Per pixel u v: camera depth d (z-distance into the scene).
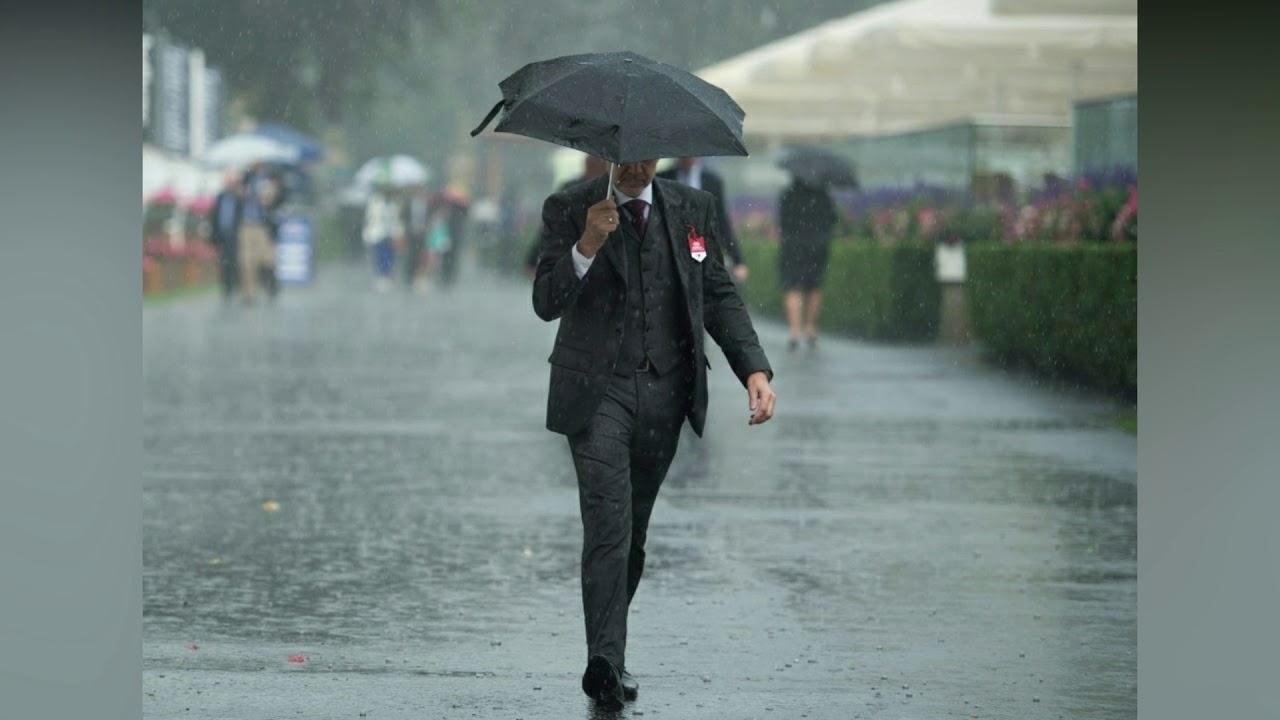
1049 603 29.50
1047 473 43.62
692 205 23.25
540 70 22.20
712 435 50.88
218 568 31.91
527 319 105.12
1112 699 23.86
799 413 56.09
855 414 55.81
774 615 28.50
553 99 21.33
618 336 22.70
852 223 95.31
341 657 25.67
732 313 23.62
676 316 23.00
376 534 35.25
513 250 182.12
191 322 98.88
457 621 28.02
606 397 22.78
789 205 82.38
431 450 47.22
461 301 125.06
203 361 73.44
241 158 147.38
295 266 146.38
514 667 25.22
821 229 82.31
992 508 38.62
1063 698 23.89
